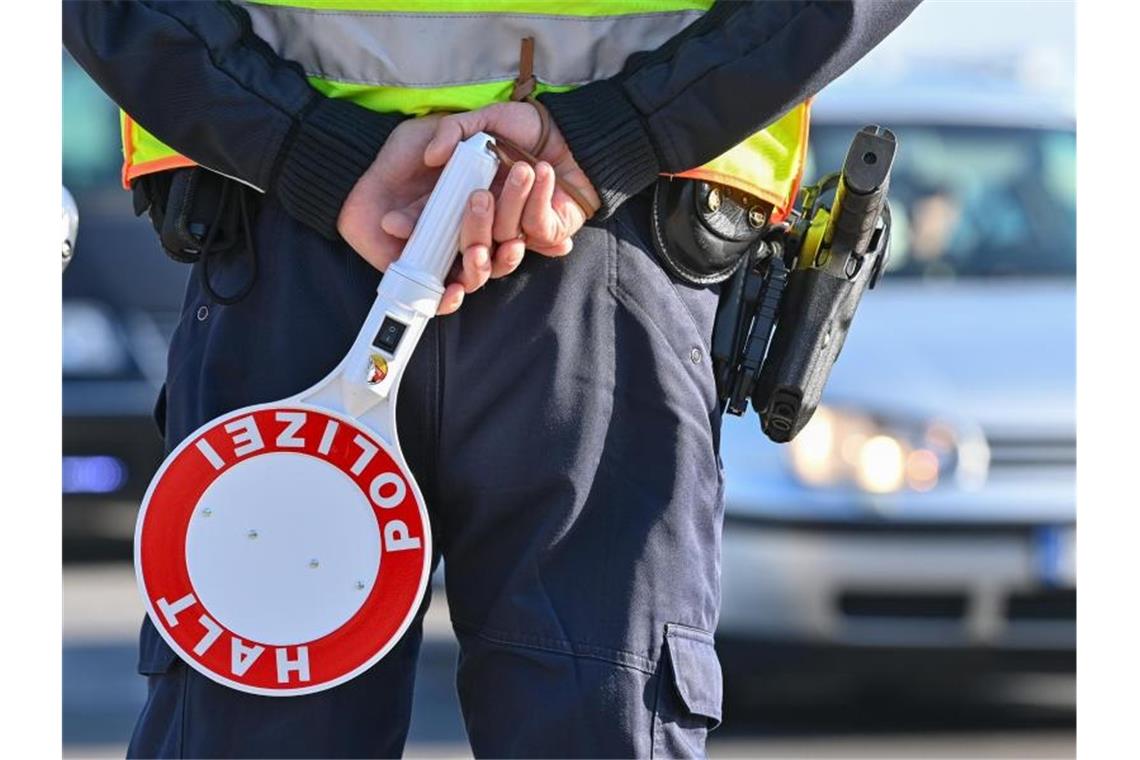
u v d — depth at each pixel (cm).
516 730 629
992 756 1459
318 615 625
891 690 1535
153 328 2019
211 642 622
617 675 627
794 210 748
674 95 622
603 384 636
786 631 1468
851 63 628
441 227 613
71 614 1897
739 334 698
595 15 637
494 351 632
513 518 640
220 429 628
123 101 636
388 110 640
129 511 2006
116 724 1527
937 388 1518
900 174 1766
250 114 621
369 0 635
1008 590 1480
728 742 1482
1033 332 1584
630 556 635
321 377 638
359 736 634
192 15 632
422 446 646
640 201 643
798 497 1475
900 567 1470
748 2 627
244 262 648
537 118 623
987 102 1847
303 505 626
